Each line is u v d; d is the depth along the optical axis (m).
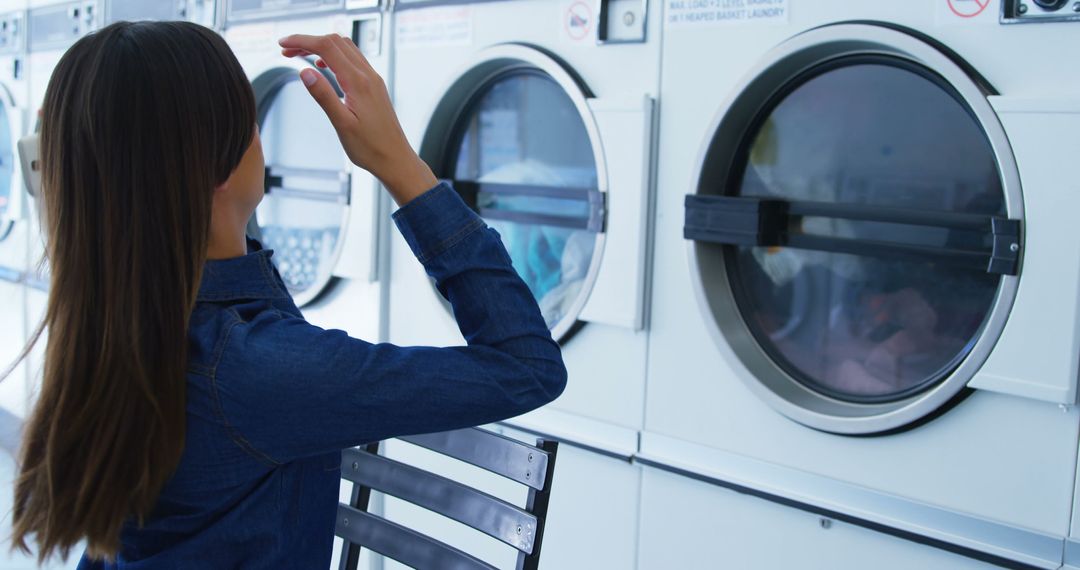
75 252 0.67
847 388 1.72
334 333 0.72
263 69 2.59
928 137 1.59
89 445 0.67
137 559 0.76
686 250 1.80
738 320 1.82
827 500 1.65
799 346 1.79
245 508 0.74
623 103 1.83
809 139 1.75
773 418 1.72
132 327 0.66
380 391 0.69
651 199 1.85
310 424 0.69
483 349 0.73
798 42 1.60
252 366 0.69
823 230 1.74
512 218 2.23
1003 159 1.39
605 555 1.99
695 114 1.77
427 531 2.30
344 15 2.36
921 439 1.54
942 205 1.59
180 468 0.71
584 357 2.00
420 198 0.75
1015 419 1.44
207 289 0.75
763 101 1.75
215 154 0.69
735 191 1.85
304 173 2.65
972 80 1.41
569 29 1.94
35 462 0.71
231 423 0.69
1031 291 1.39
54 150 0.68
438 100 2.21
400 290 2.35
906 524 1.56
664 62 1.80
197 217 0.68
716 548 1.81
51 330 0.69
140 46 0.67
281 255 2.75
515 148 2.23
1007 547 1.46
